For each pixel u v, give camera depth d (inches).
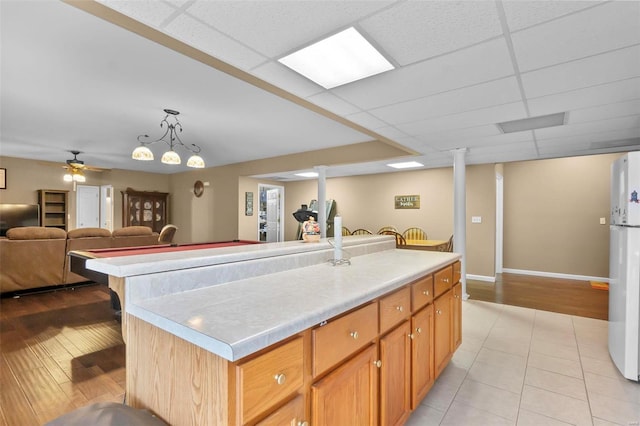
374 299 56.2
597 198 221.3
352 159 202.2
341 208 305.3
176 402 38.8
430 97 98.2
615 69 78.5
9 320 134.9
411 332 68.4
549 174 237.0
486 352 107.7
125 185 314.0
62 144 200.8
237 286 55.2
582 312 150.9
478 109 108.4
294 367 39.1
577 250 227.3
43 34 77.2
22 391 81.0
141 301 45.7
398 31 63.7
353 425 49.0
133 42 81.2
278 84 89.7
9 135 177.0
